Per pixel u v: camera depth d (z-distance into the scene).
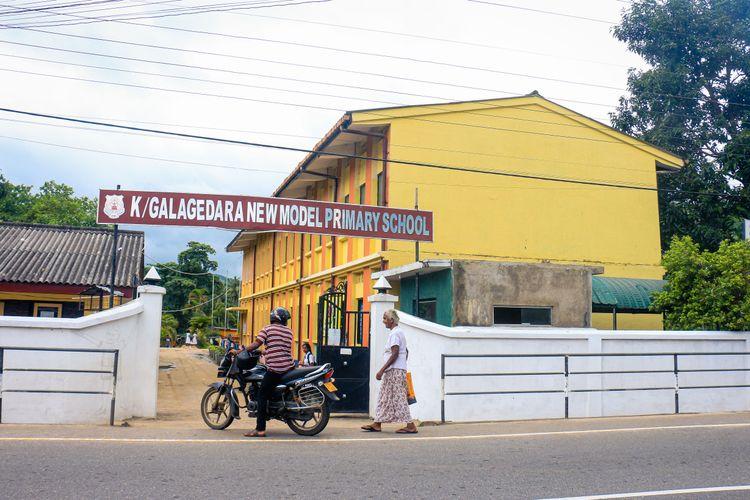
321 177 26.75
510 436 9.58
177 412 13.49
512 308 16.06
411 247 19.17
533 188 20.78
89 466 6.85
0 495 5.68
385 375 10.13
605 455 8.05
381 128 20.16
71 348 10.27
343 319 13.84
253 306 43.12
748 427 10.52
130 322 11.14
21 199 54.69
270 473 6.76
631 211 21.77
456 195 19.94
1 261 20.67
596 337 12.46
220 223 14.80
